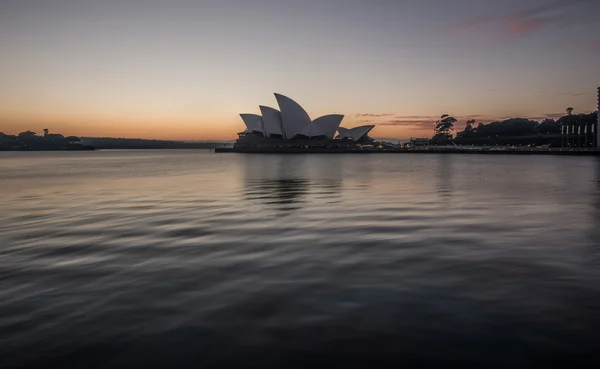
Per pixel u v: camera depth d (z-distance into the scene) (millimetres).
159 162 81438
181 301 5859
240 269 7418
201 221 12797
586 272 6883
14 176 39062
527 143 189875
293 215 13750
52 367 4129
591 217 12836
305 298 5898
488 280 6535
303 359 4207
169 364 4152
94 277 7059
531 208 14977
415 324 4965
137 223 12594
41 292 6320
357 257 8133
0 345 4598
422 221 12328
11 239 10391
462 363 4086
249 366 4090
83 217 13969
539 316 5109
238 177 34469
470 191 21656
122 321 5191
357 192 21422
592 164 58219
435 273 6969
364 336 4684
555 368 3973
